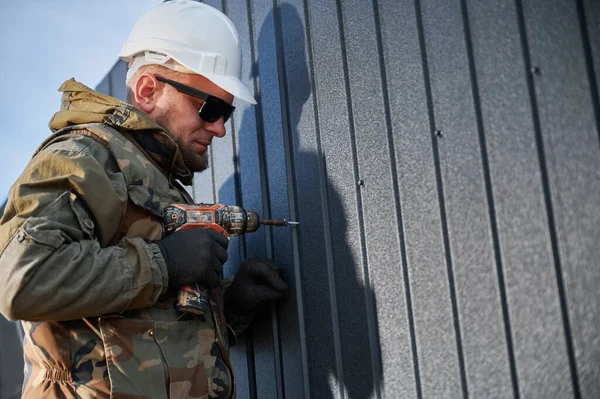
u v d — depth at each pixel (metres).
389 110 2.23
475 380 1.94
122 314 2.11
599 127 1.63
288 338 2.67
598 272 1.63
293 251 2.63
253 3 2.94
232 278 2.76
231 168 3.08
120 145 2.22
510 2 1.84
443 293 2.03
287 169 2.68
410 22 2.14
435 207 2.05
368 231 2.30
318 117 2.54
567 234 1.70
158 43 2.47
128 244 2.10
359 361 2.34
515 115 1.82
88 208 2.06
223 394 2.27
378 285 2.26
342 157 2.42
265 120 2.83
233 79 2.51
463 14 1.97
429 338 2.08
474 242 1.94
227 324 2.69
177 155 2.38
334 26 2.46
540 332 1.76
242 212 2.39
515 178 1.83
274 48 2.78
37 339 2.11
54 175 2.06
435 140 2.06
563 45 1.71
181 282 2.15
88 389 2.06
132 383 2.06
